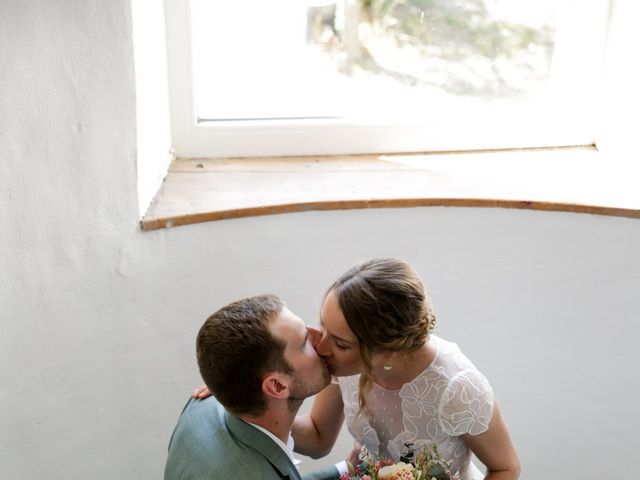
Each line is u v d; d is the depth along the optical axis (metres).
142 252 2.15
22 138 1.92
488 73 2.77
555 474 2.69
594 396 2.59
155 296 2.21
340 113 2.71
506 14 2.71
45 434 2.19
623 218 2.38
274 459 1.51
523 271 2.44
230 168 2.55
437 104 2.77
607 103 2.78
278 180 2.45
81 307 2.12
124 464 2.34
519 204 2.33
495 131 2.81
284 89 2.64
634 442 2.64
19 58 1.86
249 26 2.55
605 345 2.53
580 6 2.72
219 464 1.47
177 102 2.53
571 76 2.80
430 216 2.35
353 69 2.68
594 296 2.48
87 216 2.05
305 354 1.52
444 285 2.43
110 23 1.95
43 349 2.11
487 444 1.74
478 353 2.52
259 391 1.47
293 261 2.32
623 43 2.66
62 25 1.89
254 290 2.32
